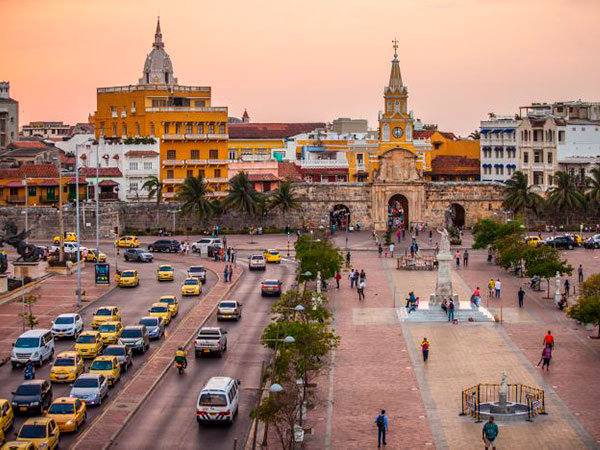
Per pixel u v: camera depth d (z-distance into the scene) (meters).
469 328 105.38
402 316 111.00
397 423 71.94
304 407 72.06
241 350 94.75
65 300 121.88
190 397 78.31
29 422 64.31
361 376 85.19
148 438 68.06
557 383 82.56
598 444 67.19
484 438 66.38
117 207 194.25
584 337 100.31
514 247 142.50
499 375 85.31
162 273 138.12
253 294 128.12
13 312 113.94
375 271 150.12
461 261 160.62
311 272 127.50
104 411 73.69
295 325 81.38
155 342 99.06
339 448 66.44
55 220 187.00
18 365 88.00
